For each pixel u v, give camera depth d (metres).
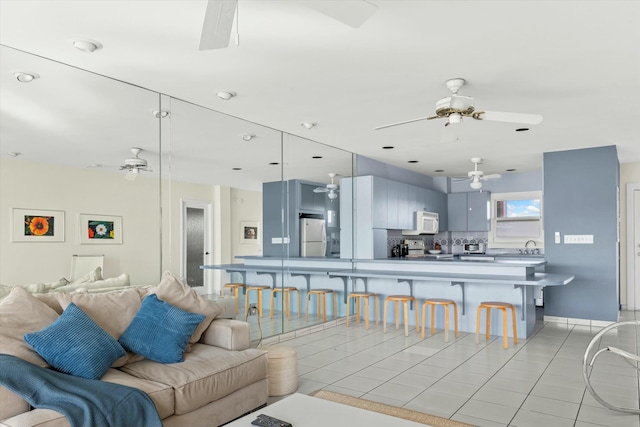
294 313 5.36
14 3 2.29
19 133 3.03
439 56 2.98
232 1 1.80
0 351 2.24
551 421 2.84
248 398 2.88
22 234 3.03
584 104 4.00
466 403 3.13
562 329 5.61
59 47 2.84
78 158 3.34
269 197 5.02
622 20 2.49
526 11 2.40
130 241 3.67
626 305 7.21
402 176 7.77
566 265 6.00
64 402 1.99
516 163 7.21
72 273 3.28
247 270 4.76
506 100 3.90
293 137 5.33
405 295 5.97
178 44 2.79
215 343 3.17
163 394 2.32
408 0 2.28
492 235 8.55
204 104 4.04
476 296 5.47
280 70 3.22
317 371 3.87
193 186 4.20
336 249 6.14
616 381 3.61
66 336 2.41
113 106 3.50
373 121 4.62
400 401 3.17
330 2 1.82
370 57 2.99
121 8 2.34
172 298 3.18
